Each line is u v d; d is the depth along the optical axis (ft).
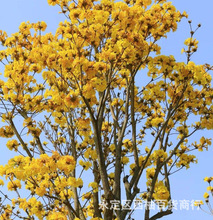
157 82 19.02
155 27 15.94
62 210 17.33
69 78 16.05
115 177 16.75
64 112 18.61
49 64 14.38
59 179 13.83
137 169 17.65
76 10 14.30
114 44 15.06
